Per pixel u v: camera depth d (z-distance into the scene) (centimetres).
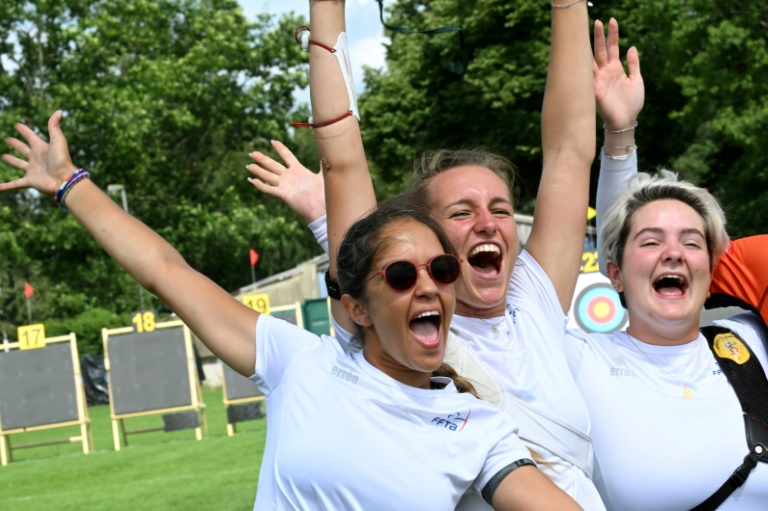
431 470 255
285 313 1947
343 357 275
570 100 360
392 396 263
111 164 3947
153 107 3931
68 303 3766
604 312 1383
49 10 3909
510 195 334
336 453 259
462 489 257
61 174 315
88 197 312
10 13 3862
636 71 392
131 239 306
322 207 365
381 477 255
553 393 312
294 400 273
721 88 2409
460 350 308
